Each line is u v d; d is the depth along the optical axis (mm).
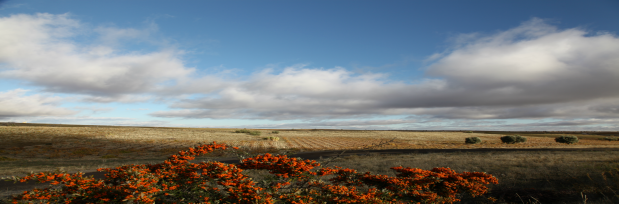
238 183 3975
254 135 86375
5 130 63656
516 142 54250
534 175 10547
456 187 5641
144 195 3480
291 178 4422
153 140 56562
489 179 5766
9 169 16172
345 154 29469
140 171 3863
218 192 4258
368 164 17078
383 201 4863
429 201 5402
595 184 8023
